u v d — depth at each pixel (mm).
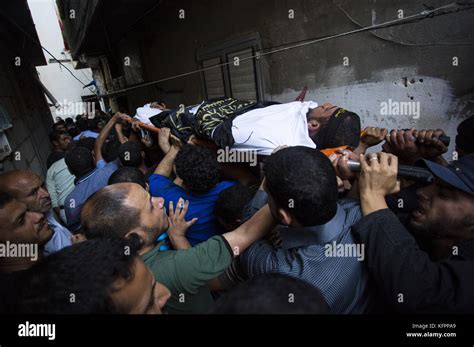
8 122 2703
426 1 1736
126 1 4371
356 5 2123
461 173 769
